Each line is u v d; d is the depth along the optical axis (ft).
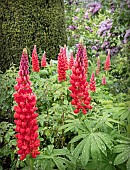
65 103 10.66
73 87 8.02
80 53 7.84
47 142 10.11
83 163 6.36
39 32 17.60
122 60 16.33
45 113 11.05
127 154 6.37
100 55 19.02
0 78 12.37
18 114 6.61
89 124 7.16
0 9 17.20
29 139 6.61
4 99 11.92
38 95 11.39
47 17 17.71
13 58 17.49
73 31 23.99
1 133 9.68
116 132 7.50
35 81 13.15
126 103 7.76
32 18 17.34
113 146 6.89
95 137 6.64
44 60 14.52
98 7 23.17
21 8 17.10
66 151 7.31
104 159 7.08
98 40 22.48
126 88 14.42
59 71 11.92
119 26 17.94
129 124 7.10
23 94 6.61
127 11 16.65
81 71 7.93
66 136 10.04
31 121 6.62
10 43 17.38
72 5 26.61
